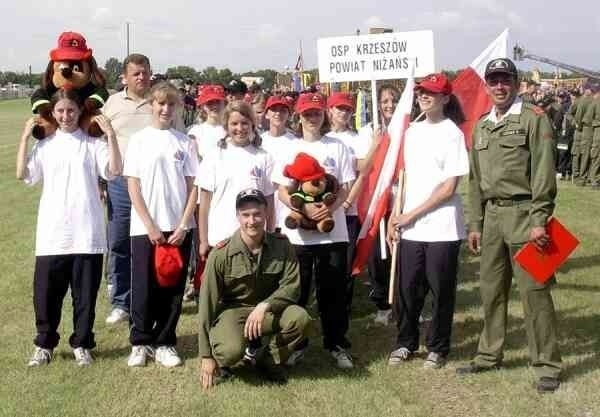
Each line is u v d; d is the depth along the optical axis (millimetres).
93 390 4898
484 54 6789
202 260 5367
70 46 5242
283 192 5270
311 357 5594
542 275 4719
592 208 12016
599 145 14516
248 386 4988
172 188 5270
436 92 5070
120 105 6348
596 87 14820
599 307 6703
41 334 5277
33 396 4785
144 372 5238
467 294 7336
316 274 5336
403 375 5188
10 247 9703
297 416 4527
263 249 4953
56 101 5141
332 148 5348
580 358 5383
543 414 4516
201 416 4543
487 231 5012
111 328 6277
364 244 6031
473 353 5633
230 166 5262
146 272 5266
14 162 21062
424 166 5168
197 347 5793
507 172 4781
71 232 5160
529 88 17828
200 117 7738
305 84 19156
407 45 6840
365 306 7016
